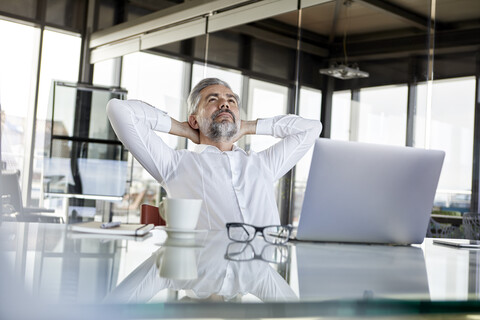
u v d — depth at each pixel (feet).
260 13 16.65
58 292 1.71
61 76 20.22
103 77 20.30
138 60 19.53
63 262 2.39
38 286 1.79
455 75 15.52
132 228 4.29
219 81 8.04
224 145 7.92
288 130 8.11
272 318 1.69
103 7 20.53
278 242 4.29
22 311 1.43
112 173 17.53
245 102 16.87
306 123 8.19
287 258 3.14
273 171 7.73
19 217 13.32
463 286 2.43
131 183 18.11
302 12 16.03
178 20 18.37
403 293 2.12
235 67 17.08
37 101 19.69
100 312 1.52
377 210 4.75
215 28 17.57
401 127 14.93
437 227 15.21
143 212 7.25
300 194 15.15
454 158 15.39
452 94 15.52
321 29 15.96
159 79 18.90
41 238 3.37
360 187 4.61
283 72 16.28
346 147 4.49
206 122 7.72
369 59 15.47
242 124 8.04
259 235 4.73
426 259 3.63
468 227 15.25
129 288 1.87
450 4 15.48
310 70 16.02
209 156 7.46
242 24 16.97
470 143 15.47
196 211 4.09
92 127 17.48
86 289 1.80
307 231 4.69
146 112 7.41
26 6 19.70
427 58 14.74
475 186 15.37
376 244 4.97
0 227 4.03
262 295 1.91
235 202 7.22
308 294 1.98
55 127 17.31
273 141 15.84
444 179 15.30
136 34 19.61
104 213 17.76
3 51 19.34
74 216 17.42
